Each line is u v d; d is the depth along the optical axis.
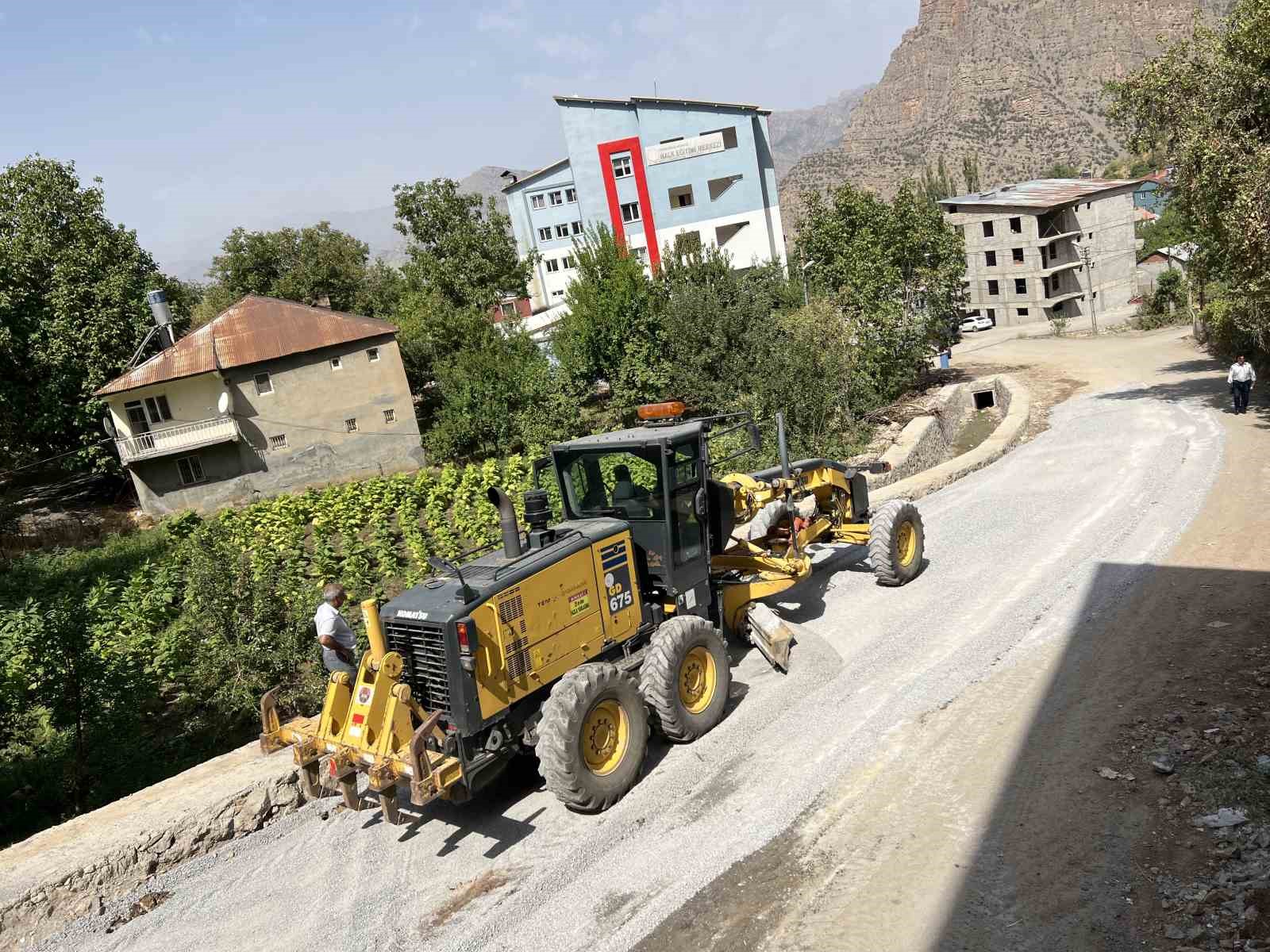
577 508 8.08
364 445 35.19
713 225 50.81
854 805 5.90
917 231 38.22
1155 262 67.00
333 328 34.69
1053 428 22.23
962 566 10.82
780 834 5.71
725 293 27.38
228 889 6.18
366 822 6.84
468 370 36.12
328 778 7.24
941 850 5.27
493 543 7.10
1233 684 6.74
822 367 25.17
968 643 8.38
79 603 10.56
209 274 60.50
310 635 11.65
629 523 7.76
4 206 36.56
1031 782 5.84
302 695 11.12
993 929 4.53
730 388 25.44
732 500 8.67
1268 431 17.41
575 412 33.53
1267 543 10.09
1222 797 5.29
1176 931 4.27
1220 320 29.48
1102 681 7.18
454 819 6.66
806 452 22.59
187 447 32.34
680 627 7.08
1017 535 11.89
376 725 5.86
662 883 5.40
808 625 9.49
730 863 5.48
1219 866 4.69
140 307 35.84
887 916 4.77
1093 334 49.47
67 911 5.96
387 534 23.58
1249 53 18.84
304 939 5.42
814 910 4.92
